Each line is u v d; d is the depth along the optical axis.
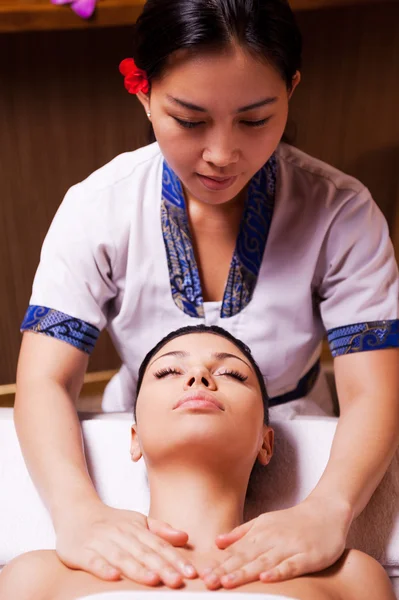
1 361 2.27
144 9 0.95
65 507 1.07
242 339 1.31
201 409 1.11
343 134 2.10
